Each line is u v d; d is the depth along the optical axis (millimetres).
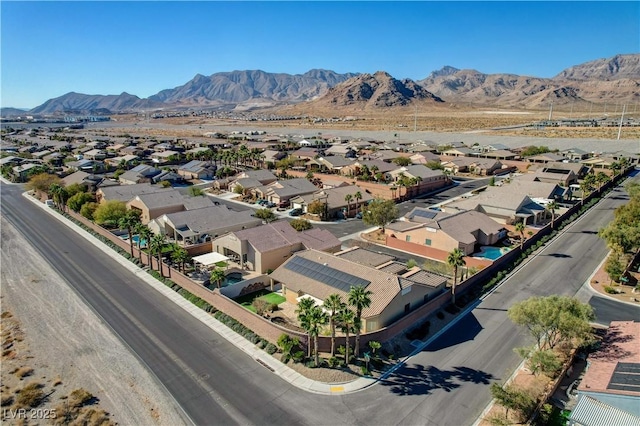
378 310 42156
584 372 37375
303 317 36969
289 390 35750
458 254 48969
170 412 33219
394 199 100625
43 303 51688
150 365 39250
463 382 36500
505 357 40062
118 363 39562
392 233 73000
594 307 48906
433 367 38750
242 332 44406
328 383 36531
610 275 54469
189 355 40812
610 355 35688
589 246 68438
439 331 45000
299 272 51969
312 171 138500
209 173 136625
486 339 43219
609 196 100812
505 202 80250
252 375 37719
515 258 63531
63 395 35250
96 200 96375
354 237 76188
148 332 45031
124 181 124312
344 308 37750
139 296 53562
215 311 49000
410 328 44781
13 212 96062
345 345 40438
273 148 188625
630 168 130125
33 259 66438
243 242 59938
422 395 34938
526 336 43469
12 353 41188
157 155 166375
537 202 86562
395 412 33031
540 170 114812
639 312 47469
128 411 33312
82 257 67312
